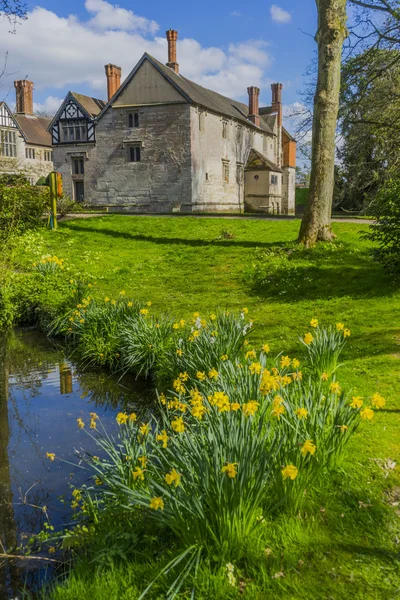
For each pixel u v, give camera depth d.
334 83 14.89
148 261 15.99
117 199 39.47
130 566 3.20
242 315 7.78
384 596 2.84
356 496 3.75
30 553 3.89
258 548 3.21
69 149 43.28
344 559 3.14
